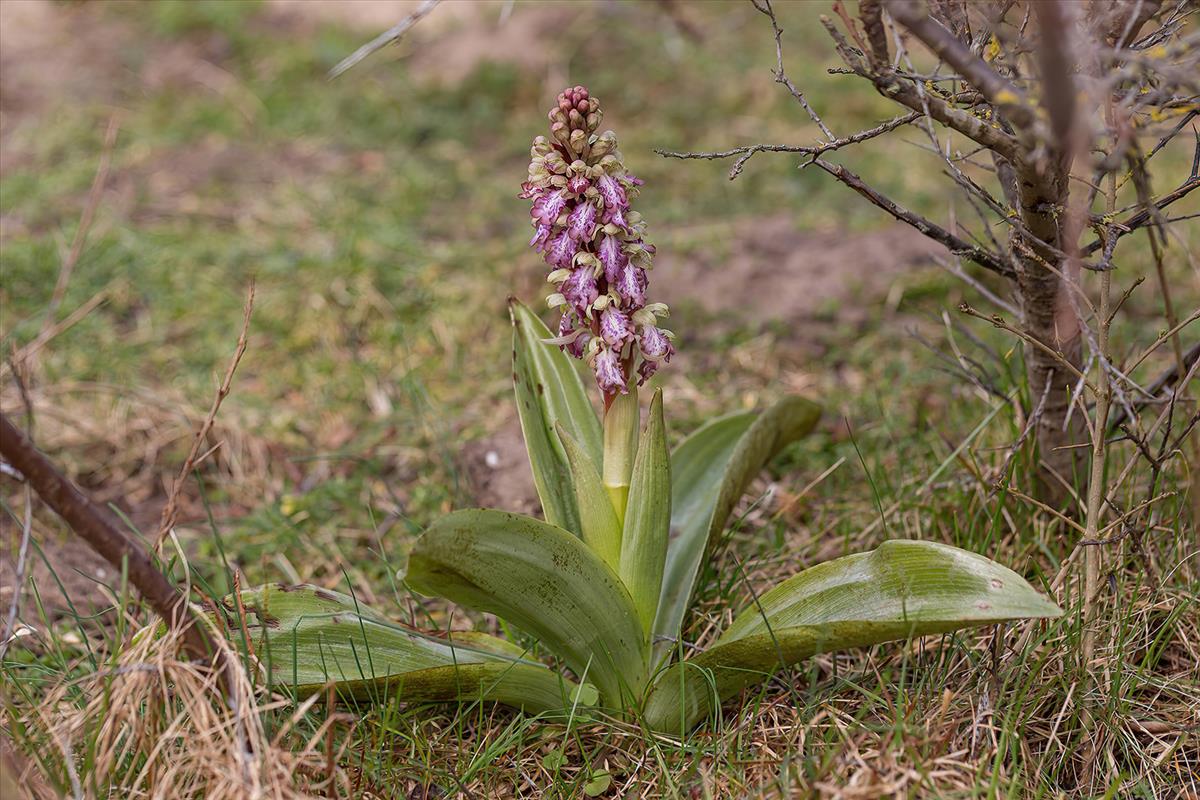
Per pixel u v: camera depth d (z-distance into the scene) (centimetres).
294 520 362
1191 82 190
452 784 243
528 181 228
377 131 654
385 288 491
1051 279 267
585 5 780
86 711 218
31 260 489
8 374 396
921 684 251
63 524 355
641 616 251
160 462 394
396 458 394
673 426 396
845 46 212
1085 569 274
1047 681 252
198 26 779
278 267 499
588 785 243
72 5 822
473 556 218
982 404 367
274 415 415
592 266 225
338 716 223
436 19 792
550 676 253
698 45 738
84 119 653
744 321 468
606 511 245
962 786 217
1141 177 207
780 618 242
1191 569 277
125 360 438
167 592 213
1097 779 239
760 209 566
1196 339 394
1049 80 179
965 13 229
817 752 237
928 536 315
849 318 462
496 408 418
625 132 653
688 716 254
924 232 254
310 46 747
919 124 259
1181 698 255
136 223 544
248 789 202
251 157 625
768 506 350
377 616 264
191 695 221
